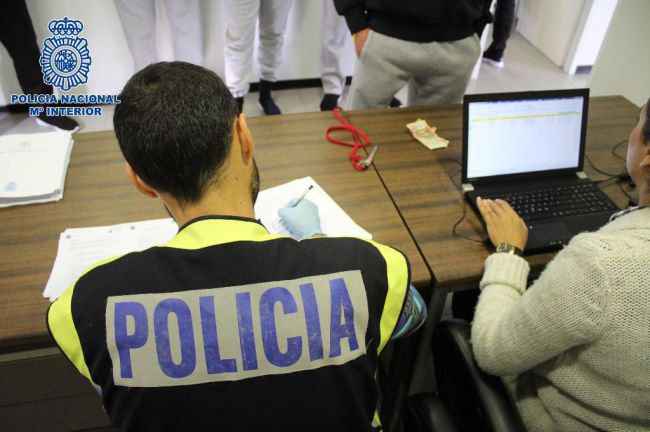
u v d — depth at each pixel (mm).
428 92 1955
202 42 2848
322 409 556
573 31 3455
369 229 1114
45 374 1110
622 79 2547
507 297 888
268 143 1413
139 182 633
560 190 1203
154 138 556
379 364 1437
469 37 1810
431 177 1297
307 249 601
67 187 1212
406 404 948
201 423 528
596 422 757
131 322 534
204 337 535
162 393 526
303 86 3275
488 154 1197
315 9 2928
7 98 2730
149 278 548
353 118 1560
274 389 542
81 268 979
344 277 585
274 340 546
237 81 2746
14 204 1146
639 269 604
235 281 549
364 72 1859
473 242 1085
